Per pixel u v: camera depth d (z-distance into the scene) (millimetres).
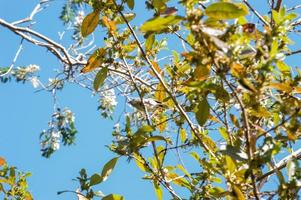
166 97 2215
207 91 1812
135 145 2062
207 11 1618
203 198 2021
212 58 1632
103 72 2215
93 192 2090
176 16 1580
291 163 1765
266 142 1703
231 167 1804
